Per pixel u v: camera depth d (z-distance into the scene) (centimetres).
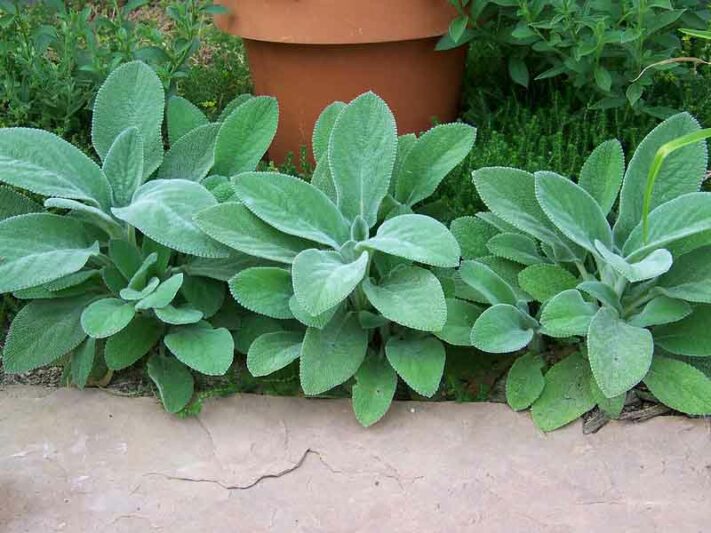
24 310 92
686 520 80
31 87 112
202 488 85
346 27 106
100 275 96
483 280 91
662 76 114
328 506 83
